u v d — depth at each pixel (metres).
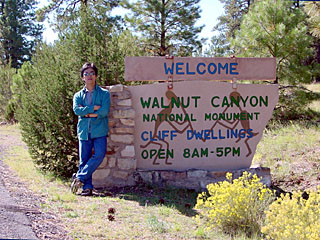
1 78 28.05
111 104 8.32
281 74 15.12
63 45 9.76
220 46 20.73
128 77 8.51
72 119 8.98
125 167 8.27
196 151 8.68
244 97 8.84
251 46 15.49
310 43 15.24
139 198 7.47
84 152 7.80
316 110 15.89
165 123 8.59
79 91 8.17
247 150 8.85
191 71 8.70
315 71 15.52
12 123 24.31
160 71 8.61
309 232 4.80
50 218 5.62
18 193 6.92
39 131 9.41
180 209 6.86
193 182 8.34
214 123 8.73
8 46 47.03
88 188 7.59
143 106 8.53
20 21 48.12
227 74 8.80
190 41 23.16
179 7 22.58
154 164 8.58
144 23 22.67
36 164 10.19
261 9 15.66
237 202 5.84
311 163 9.56
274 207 5.37
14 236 4.62
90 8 9.86
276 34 14.83
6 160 10.97
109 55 9.50
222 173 8.39
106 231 5.33
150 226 5.70
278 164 9.84
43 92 9.16
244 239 5.45
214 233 5.70
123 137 8.30
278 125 13.83
